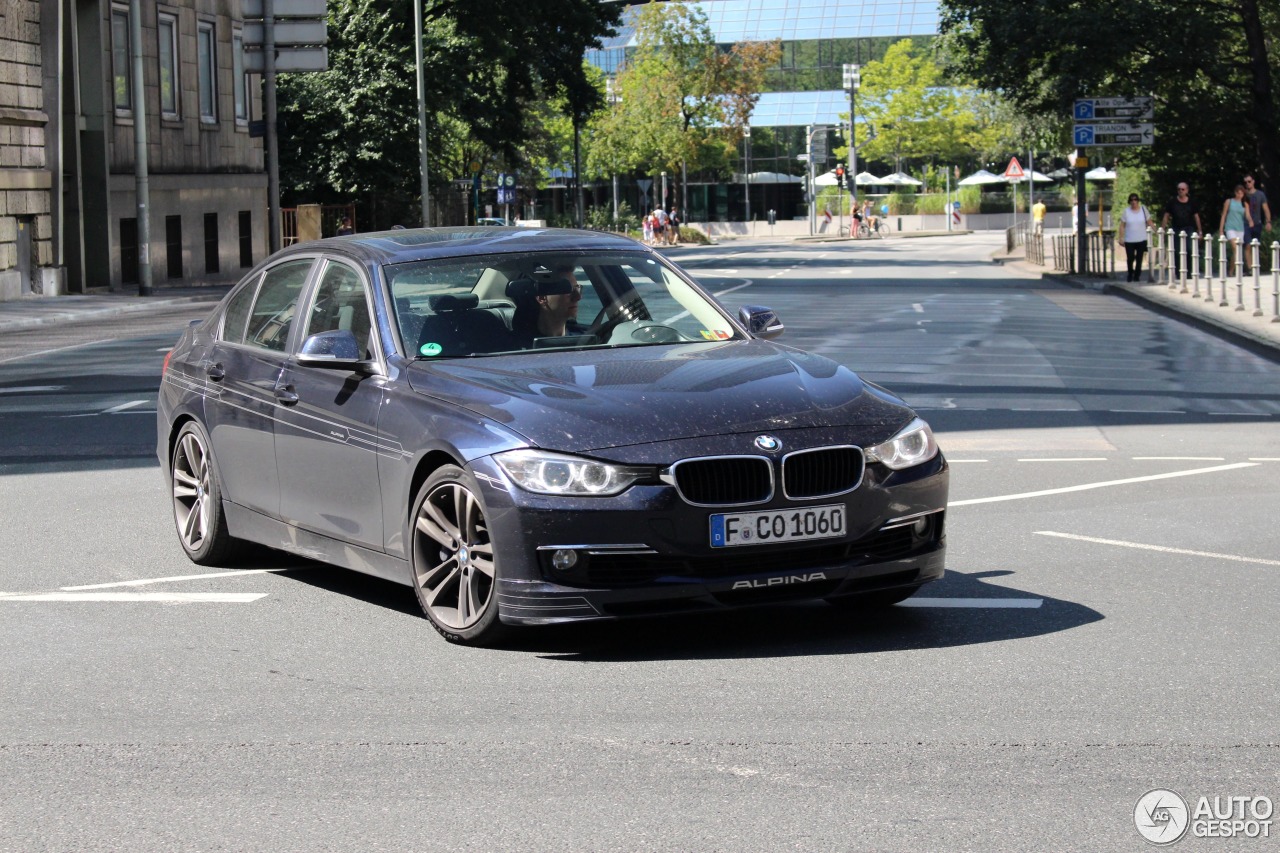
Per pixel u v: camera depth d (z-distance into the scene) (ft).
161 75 191.42
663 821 20.95
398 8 236.22
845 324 115.75
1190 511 45.09
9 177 157.58
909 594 32.76
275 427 35.83
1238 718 25.23
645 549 28.60
